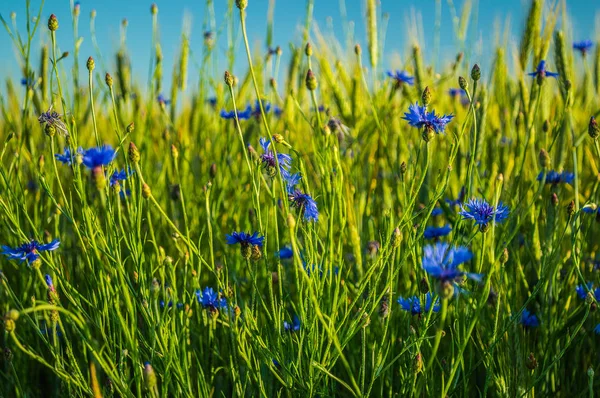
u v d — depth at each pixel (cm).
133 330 65
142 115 126
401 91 114
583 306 78
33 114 97
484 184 96
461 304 75
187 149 120
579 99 113
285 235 94
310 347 67
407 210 67
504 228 76
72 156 71
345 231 88
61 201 98
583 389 80
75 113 107
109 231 67
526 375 76
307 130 120
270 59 125
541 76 90
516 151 94
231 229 97
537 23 98
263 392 69
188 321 77
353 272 88
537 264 85
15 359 83
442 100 142
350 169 95
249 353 70
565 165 104
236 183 106
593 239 96
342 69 113
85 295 88
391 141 108
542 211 91
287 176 71
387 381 75
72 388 76
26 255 70
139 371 66
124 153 70
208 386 74
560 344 81
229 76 67
